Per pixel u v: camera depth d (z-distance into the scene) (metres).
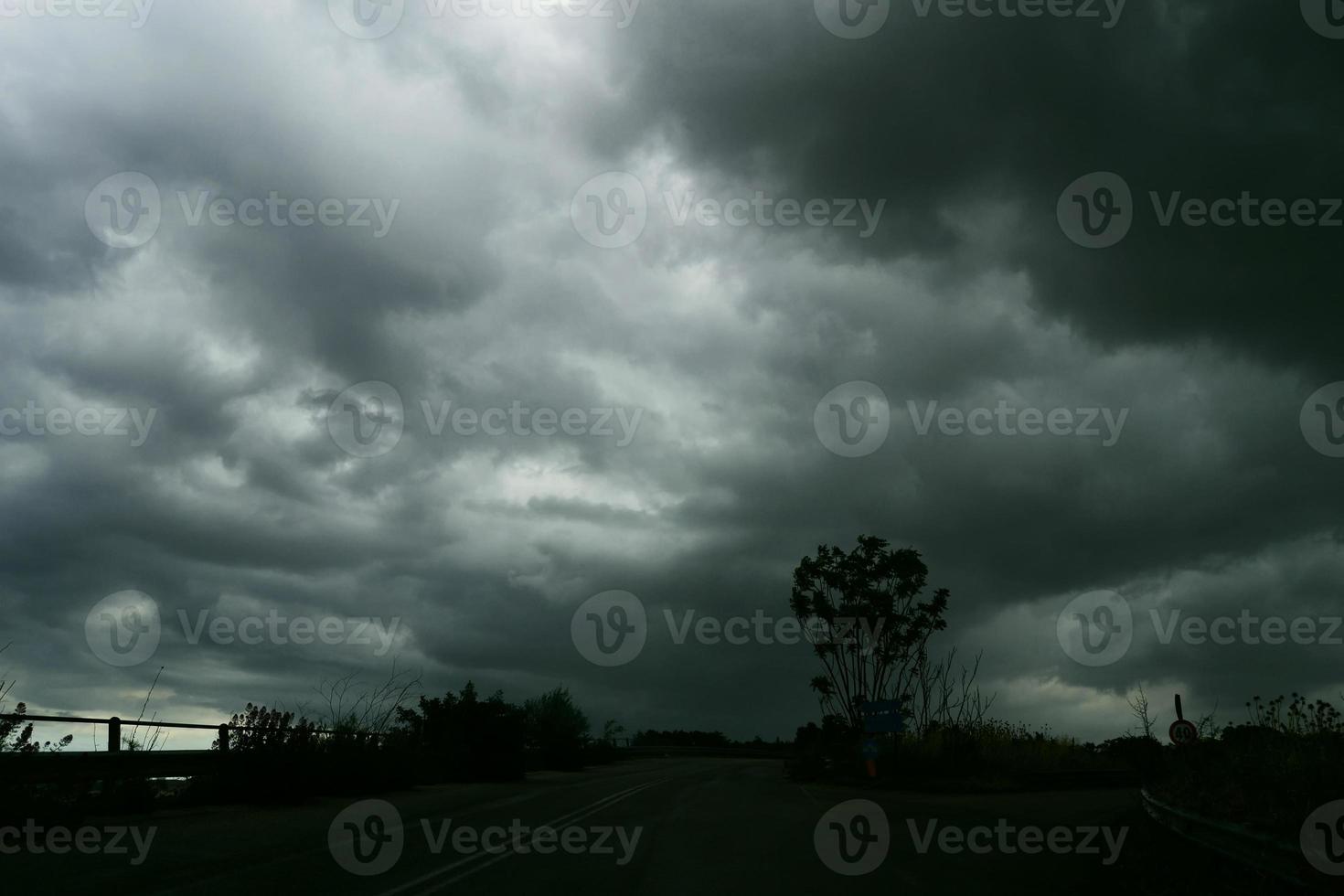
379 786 22.05
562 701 46.84
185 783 17.84
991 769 34.88
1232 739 16.02
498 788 25.39
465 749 29.91
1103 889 10.20
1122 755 38.16
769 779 38.75
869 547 39.59
